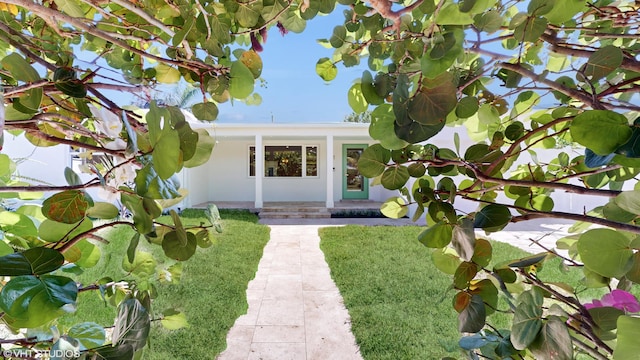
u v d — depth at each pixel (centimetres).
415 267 487
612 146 39
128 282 82
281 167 1217
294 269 492
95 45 97
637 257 47
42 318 35
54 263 38
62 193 47
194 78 86
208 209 79
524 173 97
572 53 65
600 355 55
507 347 66
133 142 42
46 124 85
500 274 70
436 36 50
